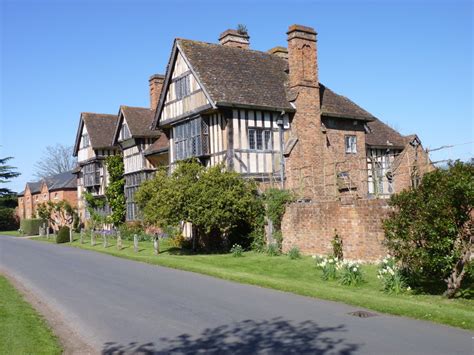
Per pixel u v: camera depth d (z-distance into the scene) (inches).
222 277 549.3
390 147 1143.0
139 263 713.6
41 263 754.8
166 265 668.7
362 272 549.0
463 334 297.1
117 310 395.9
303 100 911.7
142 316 371.6
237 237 824.9
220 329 325.1
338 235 667.4
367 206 625.0
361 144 1023.6
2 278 585.0
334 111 971.9
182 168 785.6
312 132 916.6
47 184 2098.9
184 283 516.4
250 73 941.2
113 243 1096.2
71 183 1950.1
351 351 267.3
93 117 1616.6
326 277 533.6
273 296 434.0
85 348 293.3
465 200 382.9
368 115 1027.3
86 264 721.6
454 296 412.5
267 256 733.9
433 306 368.2
